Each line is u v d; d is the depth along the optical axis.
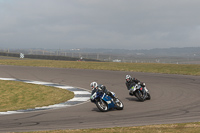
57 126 14.40
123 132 11.85
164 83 33.34
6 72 47.22
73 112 19.12
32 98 28.61
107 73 45.00
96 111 19.33
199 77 38.00
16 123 15.49
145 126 13.11
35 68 53.16
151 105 20.91
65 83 36.38
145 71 46.56
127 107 20.52
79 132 12.16
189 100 22.69
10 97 29.34
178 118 15.57
